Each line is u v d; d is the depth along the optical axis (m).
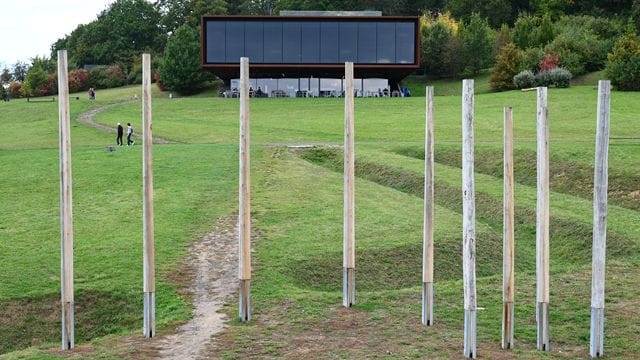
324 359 20.44
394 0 163.12
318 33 96.69
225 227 36.38
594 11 149.00
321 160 55.28
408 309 25.05
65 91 22.14
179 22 168.75
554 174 48.69
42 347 23.89
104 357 21.02
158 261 31.06
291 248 33.03
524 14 145.50
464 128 20.92
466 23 158.62
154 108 89.94
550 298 25.91
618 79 88.19
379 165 51.16
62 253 22.12
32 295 28.28
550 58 104.94
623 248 33.66
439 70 124.31
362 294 26.98
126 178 46.66
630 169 46.34
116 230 36.38
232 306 25.92
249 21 96.31
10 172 49.28
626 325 23.03
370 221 37.88
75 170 49.06
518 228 38.53
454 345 21.52
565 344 21.81
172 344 22.08
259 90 102.00
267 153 54.88
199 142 65.06
